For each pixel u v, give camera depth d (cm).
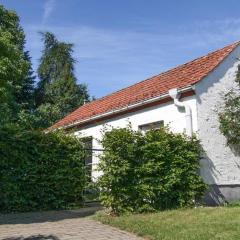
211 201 1304
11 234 924
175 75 1614
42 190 1265
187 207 1206
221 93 1388
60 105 3897
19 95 4038
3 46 1597
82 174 1333
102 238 882
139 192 1151
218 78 1394
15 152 1223
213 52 1561
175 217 1029
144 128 1554
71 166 1320
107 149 1148
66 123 2009
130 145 1157
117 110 1633
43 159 1271
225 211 1077
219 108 1372
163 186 1183
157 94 1453
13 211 1222
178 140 1242
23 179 1230
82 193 1333
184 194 1218
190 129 1331
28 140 1252
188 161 1242
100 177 1145
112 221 1025
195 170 1254
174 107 1408
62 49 5022
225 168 1359
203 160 1314
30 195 1246
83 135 1858
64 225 1023
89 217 1127
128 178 1152
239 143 1348
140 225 954
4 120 2595
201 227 903
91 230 962
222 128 1344
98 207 1320
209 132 1343
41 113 3600
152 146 1191
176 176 1198
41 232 942
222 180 1346
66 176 1302
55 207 1281
